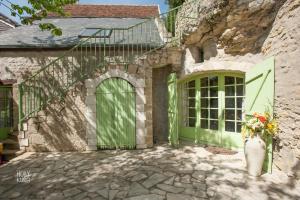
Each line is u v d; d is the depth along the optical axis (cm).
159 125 723
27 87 677
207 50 601
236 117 580
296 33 363
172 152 578
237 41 512
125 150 611
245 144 419
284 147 397
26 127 597
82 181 402
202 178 401
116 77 612
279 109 409
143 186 375
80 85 607
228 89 598
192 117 696
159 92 721
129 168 464
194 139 679
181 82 710
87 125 606
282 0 405
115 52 695
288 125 384
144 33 782
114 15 1089
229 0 444
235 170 436
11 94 705
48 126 602
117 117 616
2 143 575
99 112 612
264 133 411
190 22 567
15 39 725
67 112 606
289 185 361
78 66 690
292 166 376
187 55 645
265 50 472
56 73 688
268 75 425
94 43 679
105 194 348
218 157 525
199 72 618
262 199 322
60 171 455
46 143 601
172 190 357
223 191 348
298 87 359
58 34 612
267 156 416
